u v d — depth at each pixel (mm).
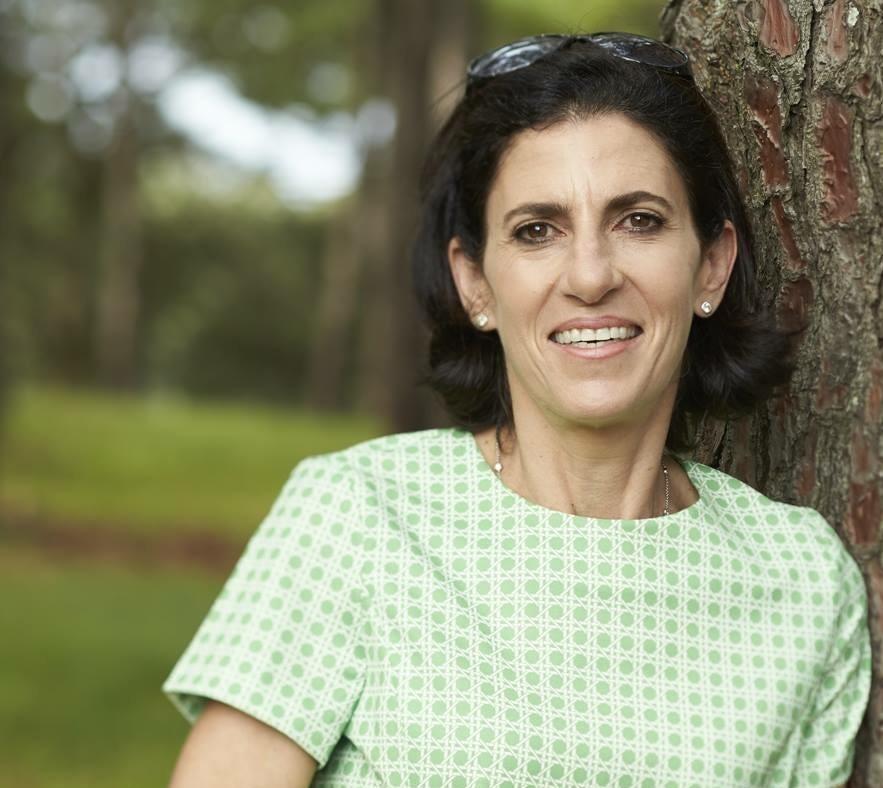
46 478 19844
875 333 2832
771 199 2965
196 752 2506
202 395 43781
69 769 7535
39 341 37125
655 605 2619
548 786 2486
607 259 2570
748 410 3035
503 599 2584
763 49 2875
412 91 15984
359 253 36281
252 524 17828
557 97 2602
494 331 2889
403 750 2479
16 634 10492
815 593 2732
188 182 43062
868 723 2824
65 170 35906
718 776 2543
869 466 2859
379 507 2596
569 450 2705
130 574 13883
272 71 28203
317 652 2520
